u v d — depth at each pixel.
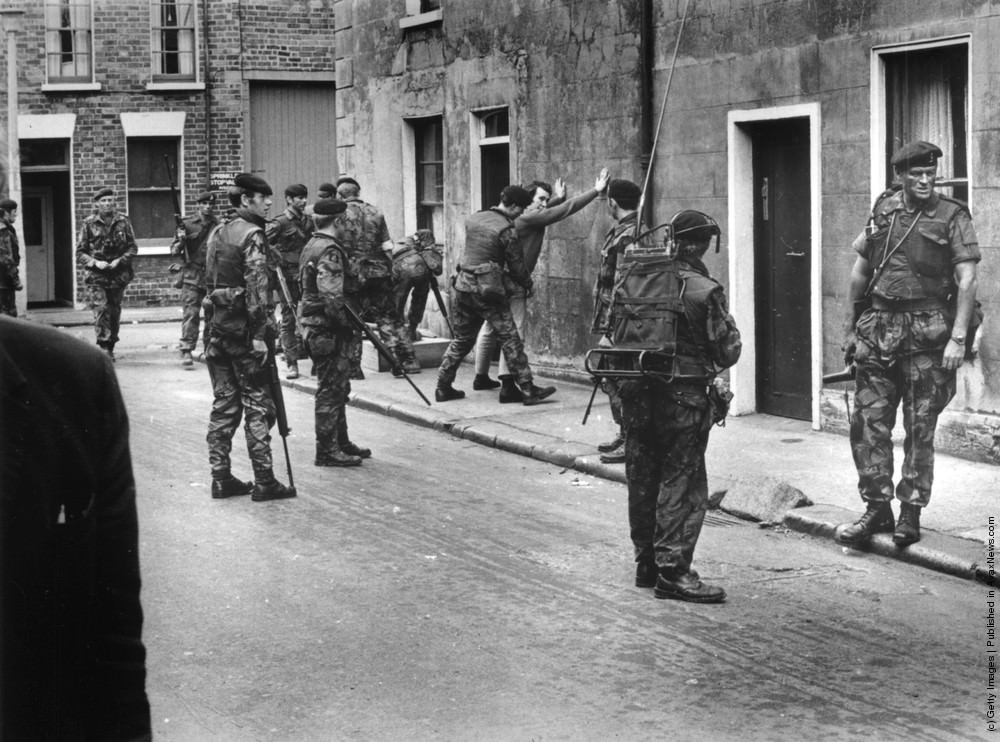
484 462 10.76
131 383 15.50
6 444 2.14
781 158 11.59
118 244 17.64
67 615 2.27
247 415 9.31
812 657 5.93
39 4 23.98
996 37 9.41
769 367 11.87
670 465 6.79
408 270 15.20
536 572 7.41
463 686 5.59
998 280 9.48
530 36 14.59
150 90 24.55
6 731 2.19
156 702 5.43
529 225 12.73
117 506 2.31
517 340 12.74
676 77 12.44
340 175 19.11
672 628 6.36
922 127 10.26
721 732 5.02
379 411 13.12
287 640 6.24
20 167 22.50
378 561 7.68
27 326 2.24
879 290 7.61
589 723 5.14
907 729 5.04
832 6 10.70
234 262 9.21
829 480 9.30
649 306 6.66
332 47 25.47
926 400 7.55
